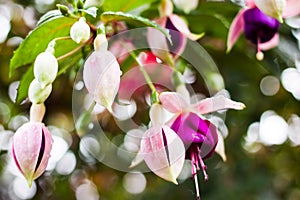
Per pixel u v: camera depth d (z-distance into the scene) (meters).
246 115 0.68
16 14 0.67
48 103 0.67
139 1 0.43
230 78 0.60
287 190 0.90
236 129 0.71
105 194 0.91
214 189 0.77
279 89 0.65
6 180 0.91
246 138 0.77
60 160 0.79
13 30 0.68
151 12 0.45
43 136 0.36
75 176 0.85
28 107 0.61
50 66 0.36
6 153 0.79
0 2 0.68
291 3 0.45
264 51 0.56
